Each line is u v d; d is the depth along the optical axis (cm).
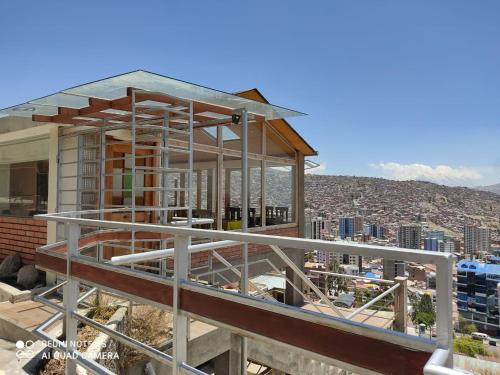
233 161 704
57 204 549
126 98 395
